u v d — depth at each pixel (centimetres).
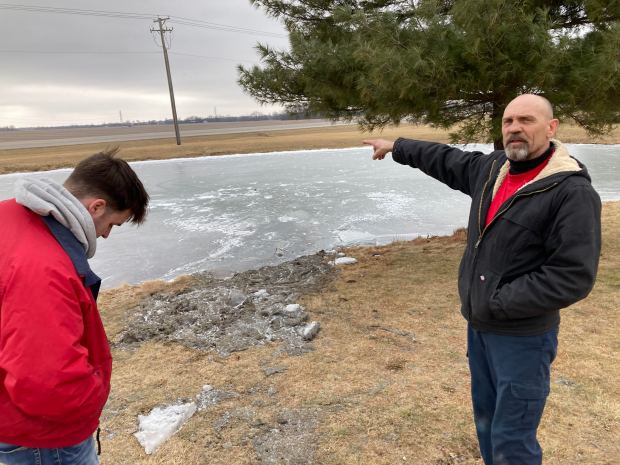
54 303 118
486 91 516
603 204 1027
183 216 1261
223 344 400
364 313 460
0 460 135
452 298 489
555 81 470
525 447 188
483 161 219
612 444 254
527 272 180
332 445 262
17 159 3353
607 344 369
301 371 348
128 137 6575
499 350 187
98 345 145
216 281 638
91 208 139
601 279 518
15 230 126
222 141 4622
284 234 1009
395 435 268
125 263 840
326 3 684
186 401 315
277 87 636
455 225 1030
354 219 1130
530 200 176
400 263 645
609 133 595
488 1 450
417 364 350
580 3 515
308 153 3294
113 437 277
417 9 517
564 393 304
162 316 471
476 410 216
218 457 257
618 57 432
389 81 484
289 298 519
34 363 115
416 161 255
